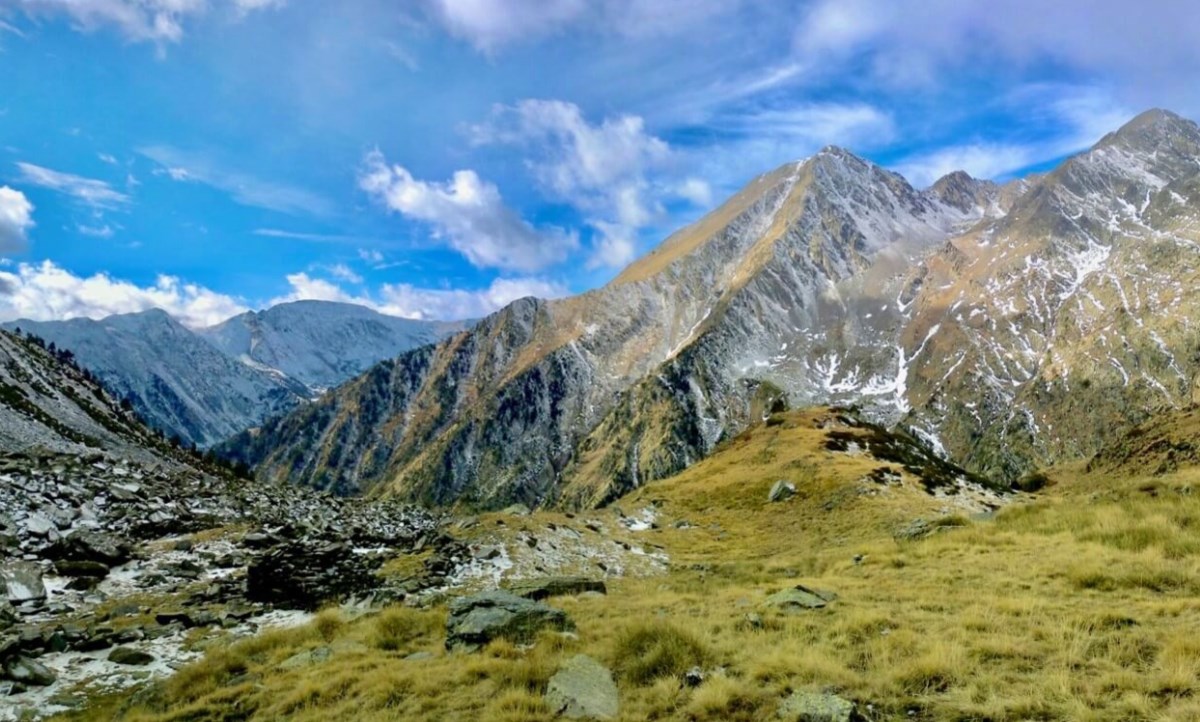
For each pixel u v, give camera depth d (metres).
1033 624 14.36
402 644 19.11
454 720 12.75
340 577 29.70
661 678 13.43
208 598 27.50
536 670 14.42
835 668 12.58
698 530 56.81
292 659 18.20
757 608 18.83
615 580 34.75
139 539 37.84
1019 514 32.31
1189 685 10.27
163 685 16.97
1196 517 23.97
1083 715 9.76
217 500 52.84
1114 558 20.23
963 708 10.57
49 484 40.06
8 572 25.78
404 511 75.12
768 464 76.81
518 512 55.38
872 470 65.88
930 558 25.14
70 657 19.72
